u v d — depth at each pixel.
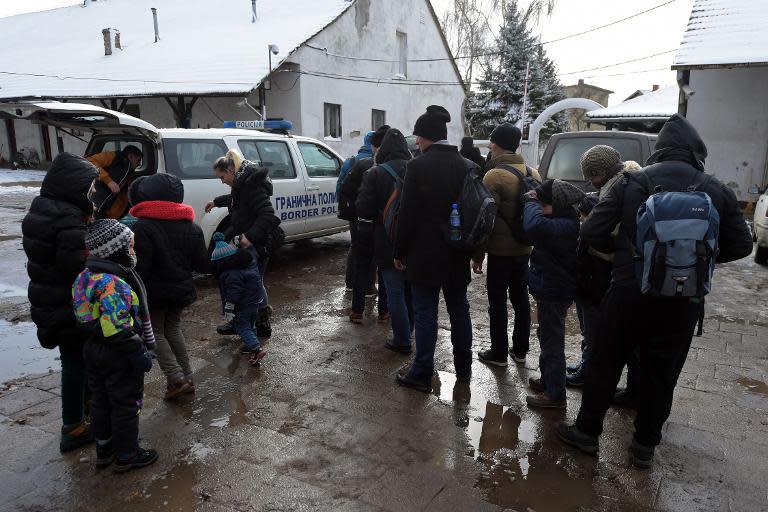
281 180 7.21
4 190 18.06
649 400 2.88
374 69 23.22
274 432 3.29
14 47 30.41
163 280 3.45
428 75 26.94
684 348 2.87
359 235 4.92
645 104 18.92
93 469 2.93
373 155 5.33
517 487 2.80
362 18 22.19
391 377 4.07
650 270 2.58
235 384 3.93
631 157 6.62
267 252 4.37
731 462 3.04
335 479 2.85
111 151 5.88
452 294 3.79
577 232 3.34
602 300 3.11
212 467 2.94
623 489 2.80
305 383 3.96
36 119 5.09
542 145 31.72
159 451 3.08
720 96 12.83
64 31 30.08
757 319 5.49
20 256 8.17
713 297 6.27
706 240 2.56
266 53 19.20
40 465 2.96
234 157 4.31
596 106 19.20
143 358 2.77
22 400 3.68
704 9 13.35
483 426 3.40
